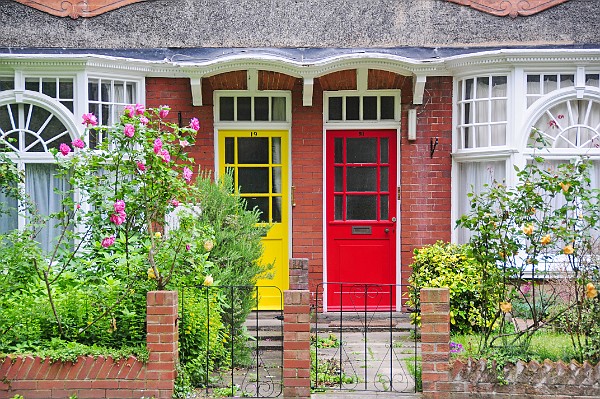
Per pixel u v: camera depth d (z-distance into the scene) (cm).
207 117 965
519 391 609
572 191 663
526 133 909
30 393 607
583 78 912
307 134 972
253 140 988
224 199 778
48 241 910
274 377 697
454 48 964
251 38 972
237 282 746
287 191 988
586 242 644
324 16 973
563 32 959
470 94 947
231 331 714
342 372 703
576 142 921
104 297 650
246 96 982
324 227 977
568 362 627
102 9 959
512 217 654
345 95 981
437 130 964
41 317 641
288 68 921
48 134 906
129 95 952
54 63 892
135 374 610
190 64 913
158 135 679
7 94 895
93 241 718
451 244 892
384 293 985
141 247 699
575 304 637
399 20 970
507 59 905
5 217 918
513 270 647
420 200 966
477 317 801
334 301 986
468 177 957
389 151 987
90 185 670
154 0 964
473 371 612
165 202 679
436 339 613
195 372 659
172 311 614
